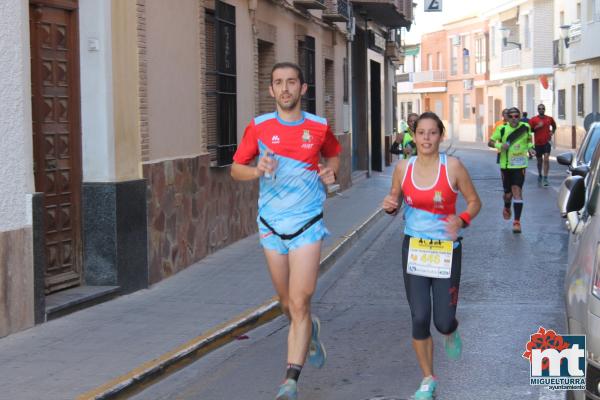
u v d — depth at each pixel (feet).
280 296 23.53
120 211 34.91
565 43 168.35
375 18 111.14
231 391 24.71
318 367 24.12
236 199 50.96
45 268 32.68
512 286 38.73
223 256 45.60
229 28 50.11
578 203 23.67
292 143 22.27
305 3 67.51
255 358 28.22
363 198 77.46
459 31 256.32
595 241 20.29
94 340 28.53
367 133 105.29
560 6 187.21
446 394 23.49
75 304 32.32
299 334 22.26
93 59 34.22
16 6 29.01
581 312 19.69
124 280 35.42
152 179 37.83
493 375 25.18
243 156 22.85
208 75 47.73
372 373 25.84
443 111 273.54
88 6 34.14
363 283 41.11
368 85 105.91
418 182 21.88
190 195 42.70
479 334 30.07
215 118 48.37
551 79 193.57
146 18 37.81
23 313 29.45
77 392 23.22
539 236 53.98
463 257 46.80
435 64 280.72
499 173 112.06
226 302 34.60
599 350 18.89
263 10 58.85
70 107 34.04
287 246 22.48
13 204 28.84
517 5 205.77
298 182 22.35
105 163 34.42
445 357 27.22
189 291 36.68
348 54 91.81
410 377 25.29
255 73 56.34
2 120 28.25
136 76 36.86
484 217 64.03
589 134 55.06
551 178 102.89
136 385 24.59
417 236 22.06
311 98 74.18
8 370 25.21
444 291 21.97
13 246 28.81
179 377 26.23
